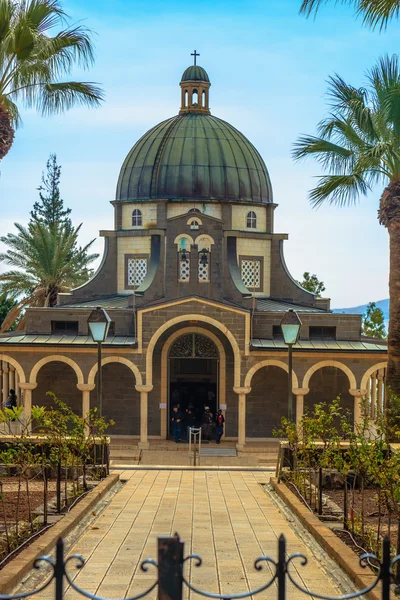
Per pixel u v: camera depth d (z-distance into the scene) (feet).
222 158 171.32
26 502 63.10
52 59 90.12
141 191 170.40
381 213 99.81
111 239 171.83
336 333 152.15
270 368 157.28
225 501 68.33
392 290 99.19
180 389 163.22
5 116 87.30
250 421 156.56
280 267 172.55
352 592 39.93
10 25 86.48
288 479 76.02
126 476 84.12
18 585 39.96
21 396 158.20
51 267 196.95
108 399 156.66
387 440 61.16
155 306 146.51
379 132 97.25
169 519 59.21
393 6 79.77
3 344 145.48
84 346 145.69
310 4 77.05
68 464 74.13
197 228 153.89
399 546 43.78
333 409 71.36
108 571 42.96
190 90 179.11
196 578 41.98
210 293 152.76
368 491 73.82
